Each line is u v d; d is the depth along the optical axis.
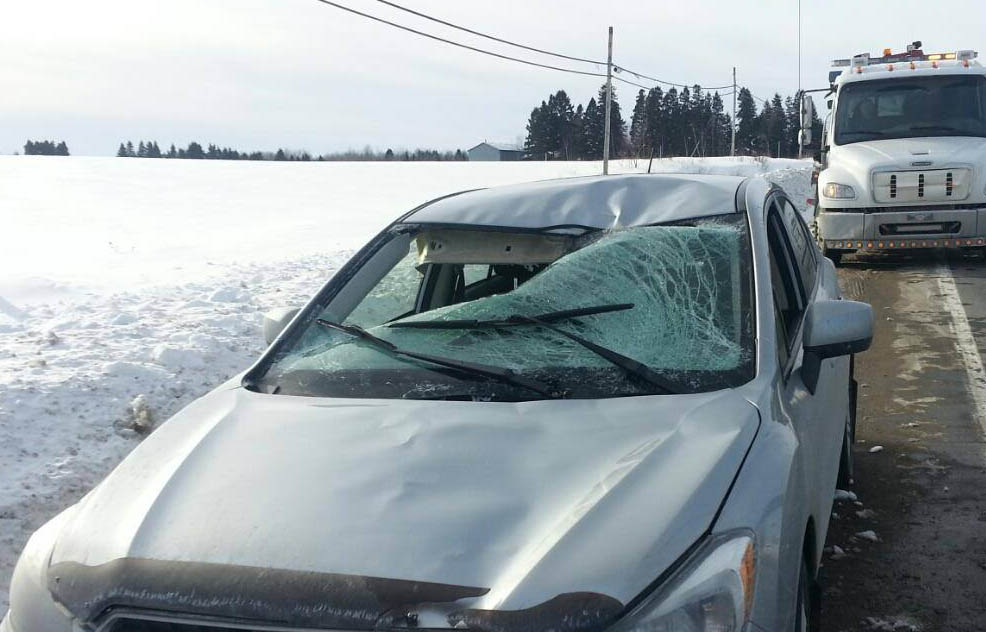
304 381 3.01
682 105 107.12
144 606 2.05
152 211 40.50
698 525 2.15
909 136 13.13
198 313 9.68
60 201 44.78
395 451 2.48
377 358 3.06
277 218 36.69
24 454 5.43
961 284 11.13
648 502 2.18
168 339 8.24
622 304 3.09
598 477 2.30
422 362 3.00
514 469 2.36
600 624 1.91
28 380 6.46
